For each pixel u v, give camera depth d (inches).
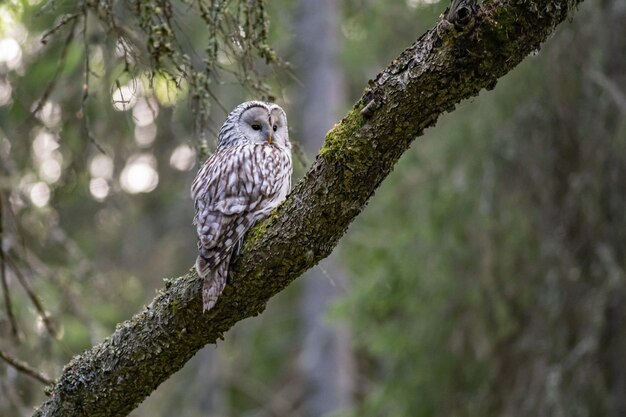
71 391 305.6
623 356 523.5
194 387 859.4
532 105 545.0
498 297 556.4
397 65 255.9
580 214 537.3
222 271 279.6
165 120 560.1
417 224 592.1
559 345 536.7
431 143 598.5
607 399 521.7
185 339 292.7
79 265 517.7
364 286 622.2
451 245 574.9
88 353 305.9
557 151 545.0
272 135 389.1
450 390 574.9
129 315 717.9
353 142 262.5
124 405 305.1
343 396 843.4
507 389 553.3
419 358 587.2
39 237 518.3
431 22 604.4
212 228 317.4
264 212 327.3
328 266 821.9
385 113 257.9
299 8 818.8
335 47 815.7
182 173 818.8
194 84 318.3
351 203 269.3
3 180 458.0
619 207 528.7
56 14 441.7
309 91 808.3
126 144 591.2
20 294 491.2
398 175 619.5
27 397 471.2
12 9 411.5
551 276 539.5
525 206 551.5
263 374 935.7
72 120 483.8
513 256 554.6
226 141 393.4
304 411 862.5
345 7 794.2
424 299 588.1
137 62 324.8
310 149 797.9
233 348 909.2
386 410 601.3
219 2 313.0
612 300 527.8
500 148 557.0
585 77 528.7
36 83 490.9
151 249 847.7
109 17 329.4
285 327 924.6
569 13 254.2
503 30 244.5
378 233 657.0
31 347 483.5
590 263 534.6
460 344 569.6
